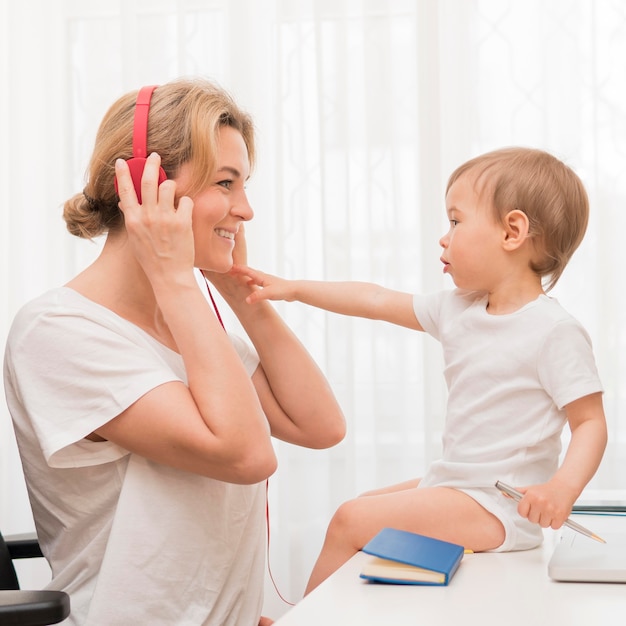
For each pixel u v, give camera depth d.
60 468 1.05
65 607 0.84
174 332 1.02
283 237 2.07
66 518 1.07
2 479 2.14
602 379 1.95
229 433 0.97
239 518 1.09
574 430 1.00
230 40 2.08
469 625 0.67
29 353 1.02
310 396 1.30
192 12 2.14
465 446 1.05
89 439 1.03
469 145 2.02
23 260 2.19
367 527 1.00
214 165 1.06
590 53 1.99
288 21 2.08
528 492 0.89
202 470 0.99
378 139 2.06
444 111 2.03
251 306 1.30
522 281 1.09
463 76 2.02
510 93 2.02
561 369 0.99
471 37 2.02
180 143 1.05
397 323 1.24
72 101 2.20
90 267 1.14
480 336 1.07
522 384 1.02
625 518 1.11
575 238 1.12
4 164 2.20
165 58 2.17
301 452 2.05
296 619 0.70
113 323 1.05
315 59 2.05
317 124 2.07
